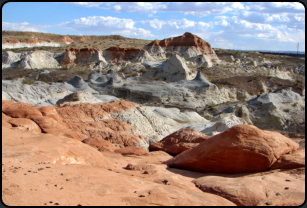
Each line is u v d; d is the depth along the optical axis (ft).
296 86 229.04
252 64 323.57
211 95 210.79
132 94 207.92
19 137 26.53
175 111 151.12
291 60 382.83
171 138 48.85
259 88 232.73
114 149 45.42
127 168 28.17
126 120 71.20
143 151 44.09
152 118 79.30
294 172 22.80
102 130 57.67
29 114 43.37
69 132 46.70
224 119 96.12
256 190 18.76
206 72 288.71
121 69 305.12
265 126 158.61
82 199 15.23
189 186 20.75
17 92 160.97
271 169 25.63
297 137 131.34
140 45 481.05
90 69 306.55
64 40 560.20
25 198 14.56
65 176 18.43
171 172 26.09
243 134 26.63
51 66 331.16
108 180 18.70
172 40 412.77
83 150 26.23
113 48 358.23
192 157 28.68
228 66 307.58
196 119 137.59
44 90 171.42
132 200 15.74
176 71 276.62
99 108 71.97
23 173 17.79
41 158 21.53
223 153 26.45
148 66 296.10
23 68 298.97
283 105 172.14
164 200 16.03
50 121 43.98
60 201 14.70
